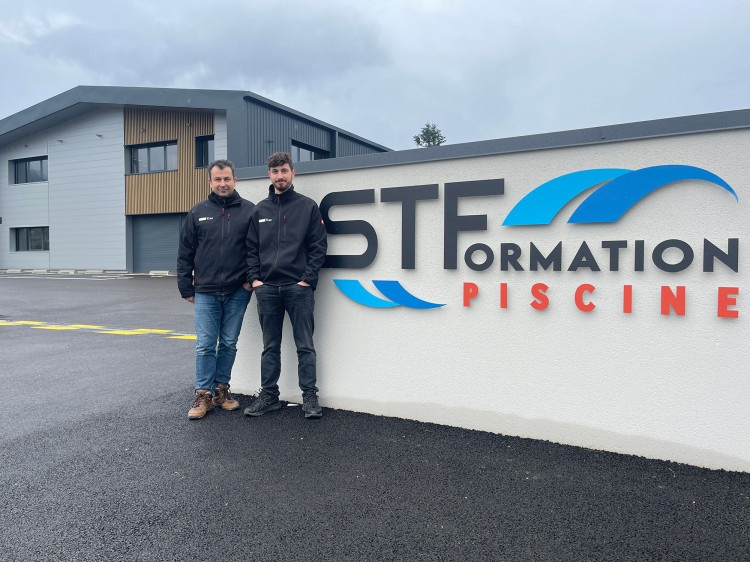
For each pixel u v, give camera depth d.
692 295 2.82
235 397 4.36
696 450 2.87
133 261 24.41
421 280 3.62
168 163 23.41
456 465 2.94
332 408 4.03
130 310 10.41
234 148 20.03
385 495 2.60
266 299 3.79
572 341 3.15
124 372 5.23
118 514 2.43
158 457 3.08
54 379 4.95
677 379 2.89
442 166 3.50
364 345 3.87
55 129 25.33
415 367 3.68
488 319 3.40
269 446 3.25
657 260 2.89
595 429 3.12
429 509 2.46
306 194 4.08
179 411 3.97
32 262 26.50
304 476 2.82
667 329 2.90
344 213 3.92
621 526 2.30
